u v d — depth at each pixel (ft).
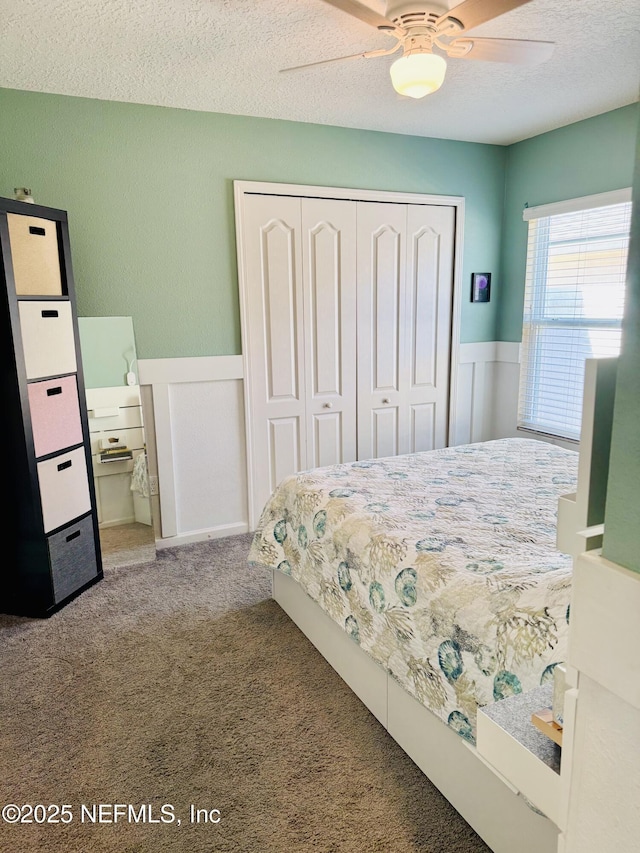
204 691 6.86
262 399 11.77
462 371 13.85
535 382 13.20
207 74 8.70
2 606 8.79
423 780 5.51
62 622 8.48
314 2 6.60
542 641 4.27
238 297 11.23
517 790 3.05
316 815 5.14
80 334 9.80
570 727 2.54
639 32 7.61
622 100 10.20
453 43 6.34
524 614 4.51
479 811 4.83
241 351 11.42
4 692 6.87
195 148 10.44
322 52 8.00
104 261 10.14
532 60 6.75
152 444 10.98
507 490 7.75
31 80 8.84
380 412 13.05
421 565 5.56
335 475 8.49
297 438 12.25
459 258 13.20
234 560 10.67
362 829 4.99
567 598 4.45
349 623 6.50
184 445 11.26
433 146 12.46
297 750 5.91
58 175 9.62
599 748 2.37
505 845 4.56
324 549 7.07
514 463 9.08
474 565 5.40
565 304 12.25
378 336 12.67
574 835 2.57
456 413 13.93
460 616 4.93
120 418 10.27
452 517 6.73
